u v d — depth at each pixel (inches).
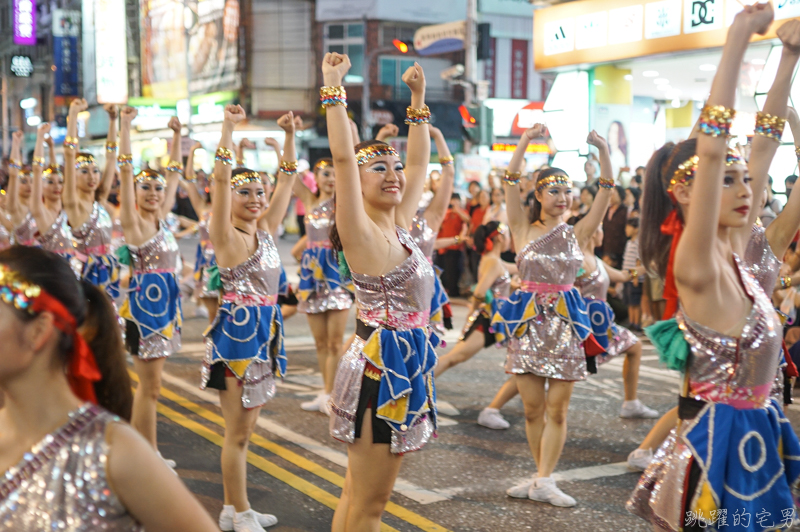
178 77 1551.4
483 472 205.5
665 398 283.3
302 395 289.7
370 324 126.9
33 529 60.9
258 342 169.6
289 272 666.2
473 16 820.6
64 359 65.2
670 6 565.9
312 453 219.8
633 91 780.0
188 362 346.6
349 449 126.3
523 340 188.4
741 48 96.3
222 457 165.5
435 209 210.2
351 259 125.2
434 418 130.7
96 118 1692.9
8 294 62.3
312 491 189.8
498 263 260.2
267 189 244.5
